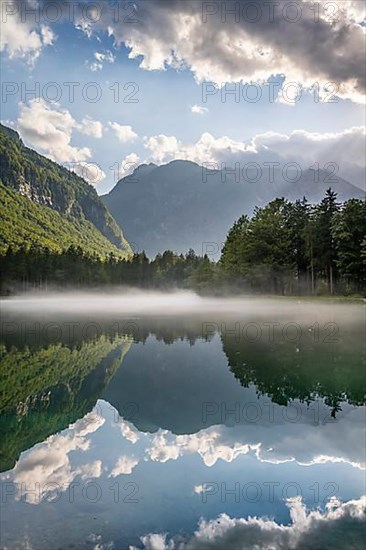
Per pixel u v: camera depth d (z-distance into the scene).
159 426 11.22
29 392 14.65
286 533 6.38
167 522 6.65
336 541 6.15
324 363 18.61
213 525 6.56
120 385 15.42
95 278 124.00
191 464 8.90
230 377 16.39
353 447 9.71
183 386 15.19
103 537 6.22
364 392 14.17
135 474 8.38
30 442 10.15
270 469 8.64
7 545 5.99
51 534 6.29
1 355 21.73
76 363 19.58
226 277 72.06
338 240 61.16
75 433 10.77
